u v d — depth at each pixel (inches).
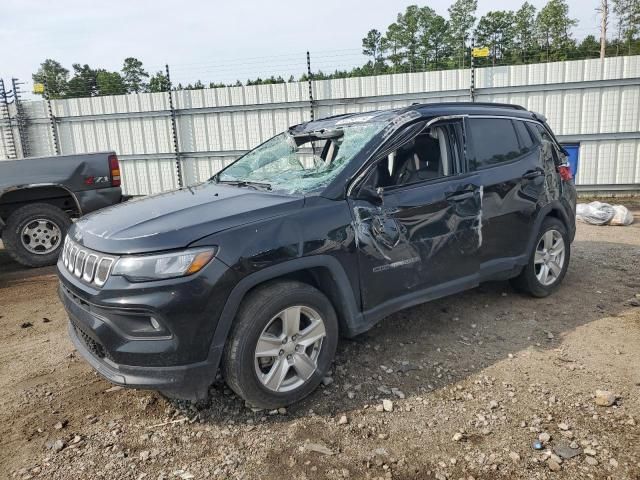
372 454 104.0
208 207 123.6
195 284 104.6
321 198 125.0
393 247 134.6
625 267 225.8
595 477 94.8
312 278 130.6
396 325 167.0
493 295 192.5
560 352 145.7
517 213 168.4
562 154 196.5
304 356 120.7
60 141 557.6
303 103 490.6
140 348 104.7
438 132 152.8
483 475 97.0
